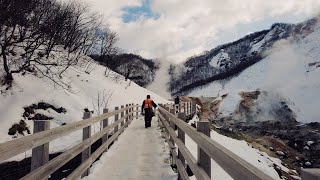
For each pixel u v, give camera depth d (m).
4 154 2.40
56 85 20.78
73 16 35.38
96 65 40.44
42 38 23.77
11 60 19.36
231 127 48.38
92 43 41.00
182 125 4.64
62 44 33.69
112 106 26.62
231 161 1.89
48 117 16.89
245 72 141.62
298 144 37.09
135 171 6.56
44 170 3.40
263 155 24.36
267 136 41.38
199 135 3.17
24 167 10.62
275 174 19.89
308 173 1.08
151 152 8.63
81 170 5.25
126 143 10.18
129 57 55.56
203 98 57.78
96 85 29.03
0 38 18.86
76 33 37.41
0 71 17.56
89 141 5.98
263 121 51.16
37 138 3.21
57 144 12.52
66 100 19.50
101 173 6.38
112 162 7.40
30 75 19.73
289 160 30.75
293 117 58.00
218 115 53.06
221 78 153.38
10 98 16.16
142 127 15.26
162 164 7.16
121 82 39.22
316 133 40.47
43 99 17.72
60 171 10.27
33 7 21.09
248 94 58.19
